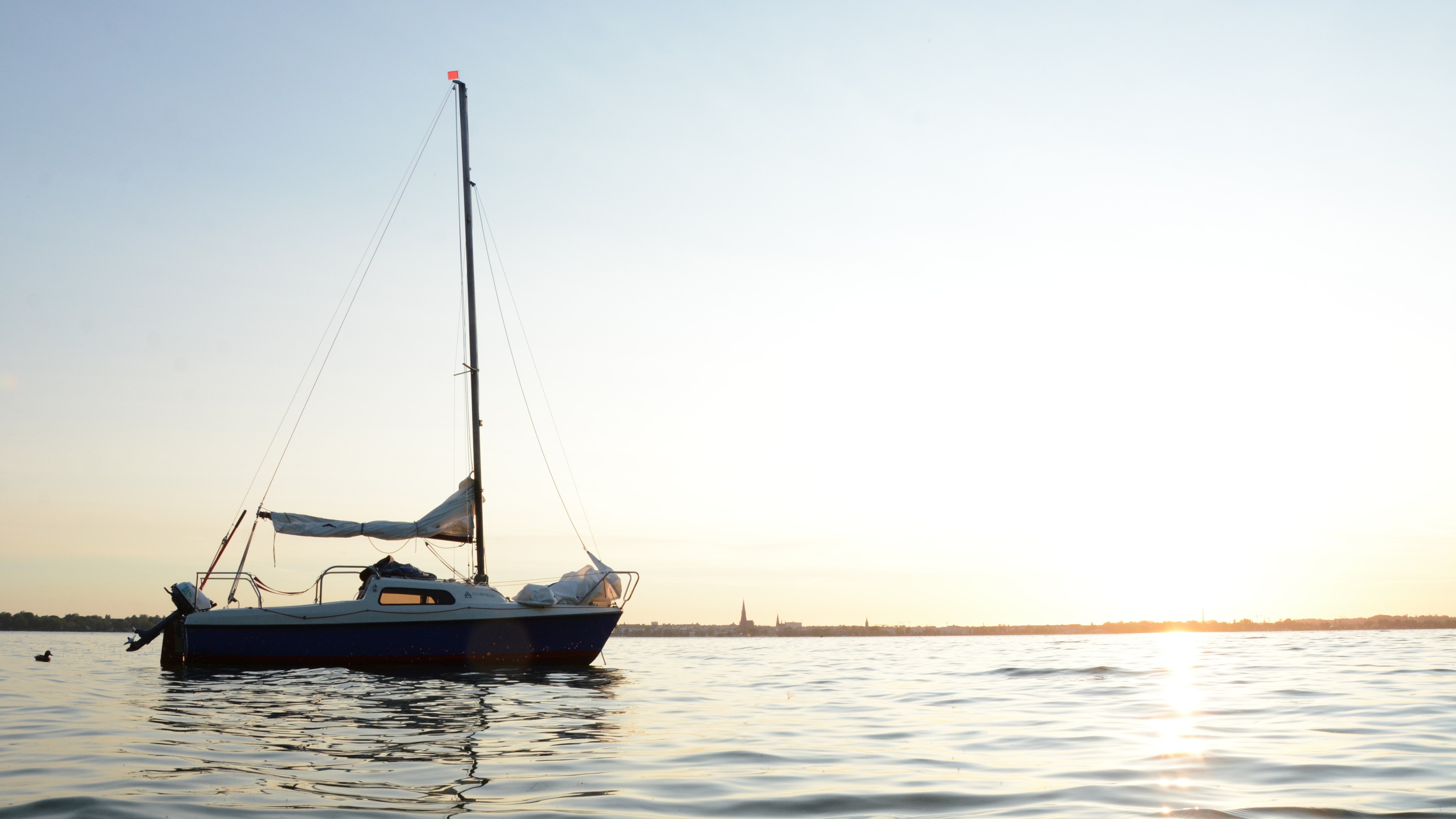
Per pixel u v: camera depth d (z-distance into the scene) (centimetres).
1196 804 791
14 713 1466
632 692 1897
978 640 7456
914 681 2283
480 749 1095
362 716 1422
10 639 5200
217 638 2277
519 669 2294
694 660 3497
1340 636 5503
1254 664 2661
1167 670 2497
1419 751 1057
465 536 2500
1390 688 1838
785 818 756
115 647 4069
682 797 833
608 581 2431
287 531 2359
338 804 788
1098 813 760
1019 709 1592
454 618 2258
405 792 838
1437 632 6125
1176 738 1198
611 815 755
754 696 1872
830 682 2234
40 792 834
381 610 2252
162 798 808
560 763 1007
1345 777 907
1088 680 2208
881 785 891
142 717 1402
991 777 934
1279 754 1052
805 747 1152
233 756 1036
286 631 2264
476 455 2580
